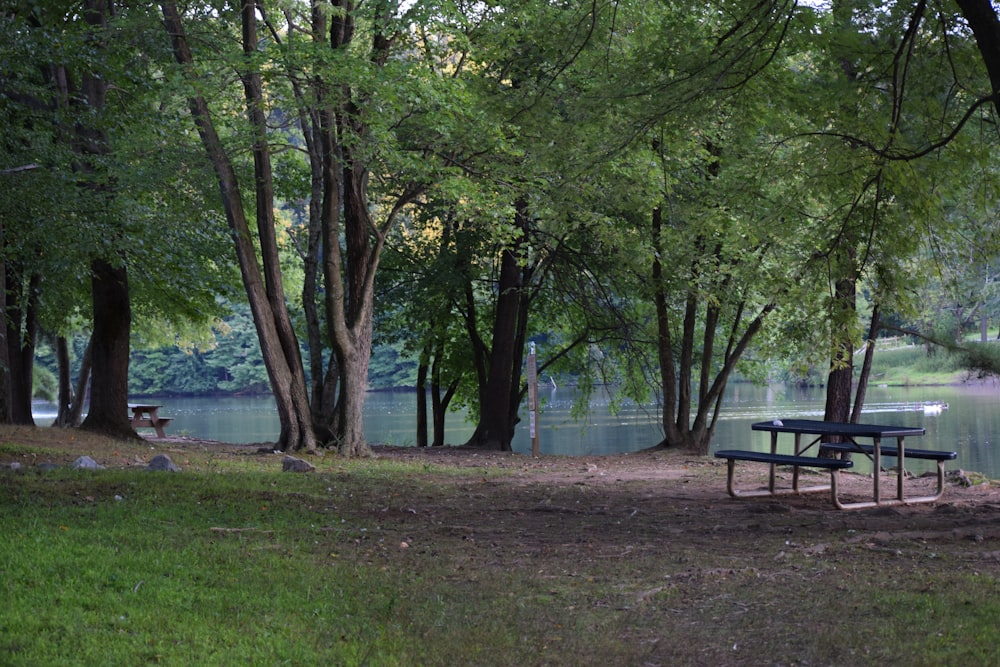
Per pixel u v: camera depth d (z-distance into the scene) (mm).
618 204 18156
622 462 18562
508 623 5535
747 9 11266
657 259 20203
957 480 13219
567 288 23750
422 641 5172
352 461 16766
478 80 17016
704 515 9891
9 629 4969
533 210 18719
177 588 6012
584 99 12438
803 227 15297
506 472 15523
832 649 4879
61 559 6402
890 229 12547
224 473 12633
